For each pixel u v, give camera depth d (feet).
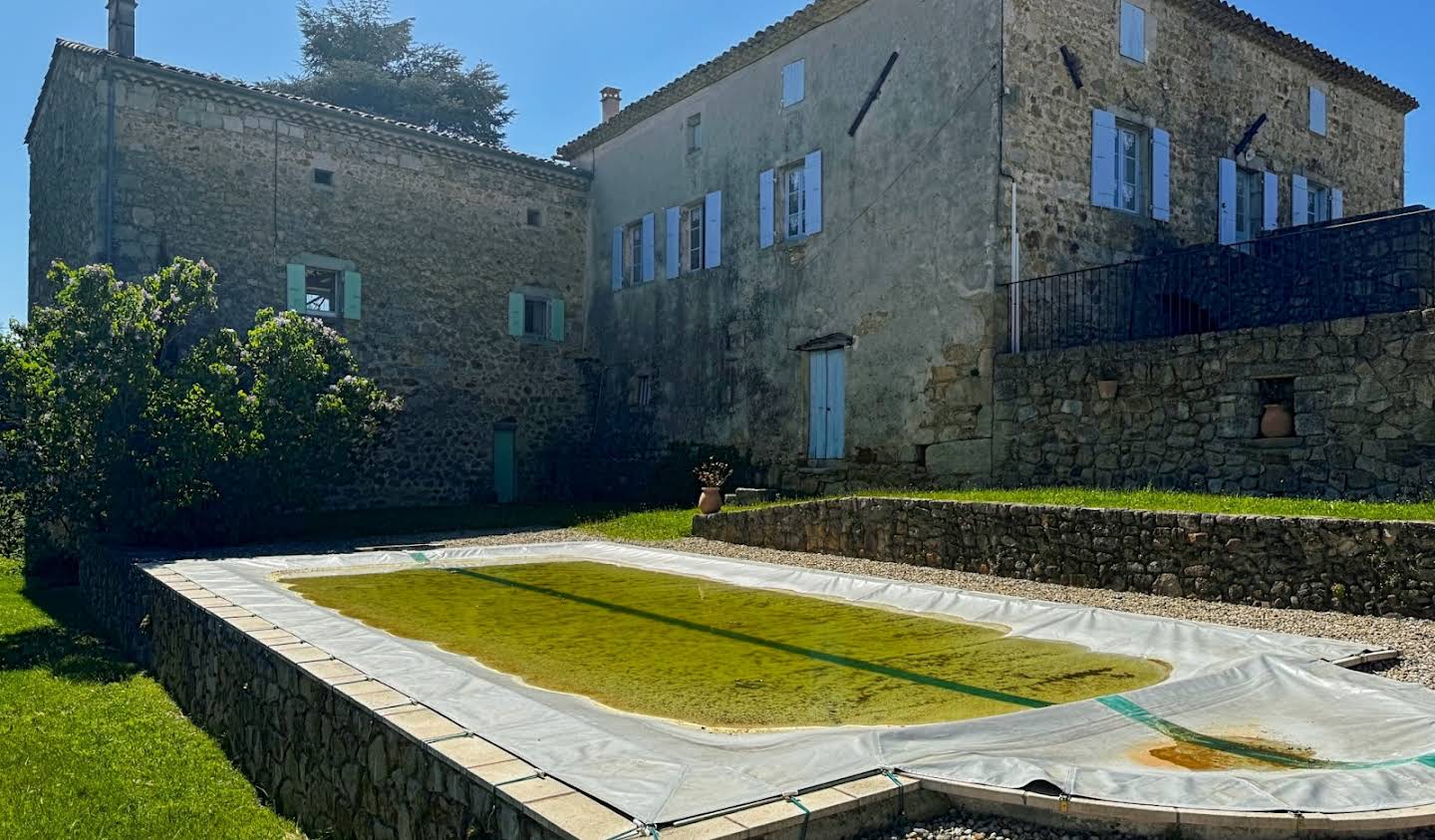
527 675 12.70
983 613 16.93
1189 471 26.20
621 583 21.67
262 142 41.70
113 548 27.43
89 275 27.37
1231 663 11.71
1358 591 16.24
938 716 10.55
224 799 12.94
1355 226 26.58
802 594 19.84
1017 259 31.65
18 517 35.47
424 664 12.28
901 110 34.88
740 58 41.91
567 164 51.29
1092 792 7.69
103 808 12.47
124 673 19.98
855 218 36.63
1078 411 28.84
